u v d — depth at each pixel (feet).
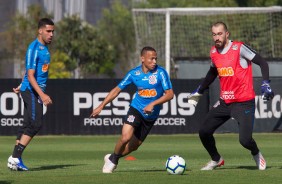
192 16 374.22
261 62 114.11
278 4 410.72
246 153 170.91
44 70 123.13
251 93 115.44
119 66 529.04
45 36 122.52
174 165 110.42
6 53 456.04
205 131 118.01
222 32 114.83
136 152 174.70
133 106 114.11
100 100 237.04
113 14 533.14
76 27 451.94
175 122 238.89
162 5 501.15
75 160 153.28
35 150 182.39
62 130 236.63
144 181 102.32
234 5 421.18
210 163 120.57
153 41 374.43
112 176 108.88
